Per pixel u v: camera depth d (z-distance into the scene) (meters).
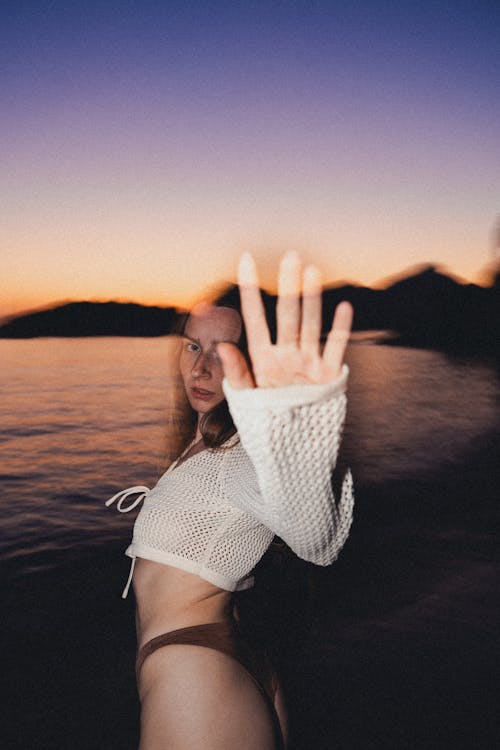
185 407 1.96
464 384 23.19
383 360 35.97
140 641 1.45
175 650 1.33
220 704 1.26
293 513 1.09
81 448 11.64
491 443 11.96
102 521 7.03
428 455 10.84
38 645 4.13
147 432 13.34
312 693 3.38
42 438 12.68
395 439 12.41
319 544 1.16
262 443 1.02
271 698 1.41
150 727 1.27
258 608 1.63
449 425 14.16
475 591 4.77
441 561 5.46
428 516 7.05
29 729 3.21
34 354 38.22
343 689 3.43
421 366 31.75
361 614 4.34
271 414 1.01
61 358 35.00
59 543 6.25
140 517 1.50
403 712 3.24
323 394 1.02
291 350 1.04
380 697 3.36
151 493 1.55
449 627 4.18
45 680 3.68
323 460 1.06
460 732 3.10
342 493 1.20
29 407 17.06
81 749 3.06
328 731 3.05
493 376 26.52
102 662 3.90
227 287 1.72
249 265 1.03
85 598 4.92
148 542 1.45
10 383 22.83
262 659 1.49
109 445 11.91
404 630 4.12
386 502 7.72
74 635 4.27
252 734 1.25
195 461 1.51
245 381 1.04
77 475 9.52
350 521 1.21
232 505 1.42
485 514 7.13
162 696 1.29
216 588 1.46
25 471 9.79
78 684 3.64
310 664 3.68
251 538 1.46
